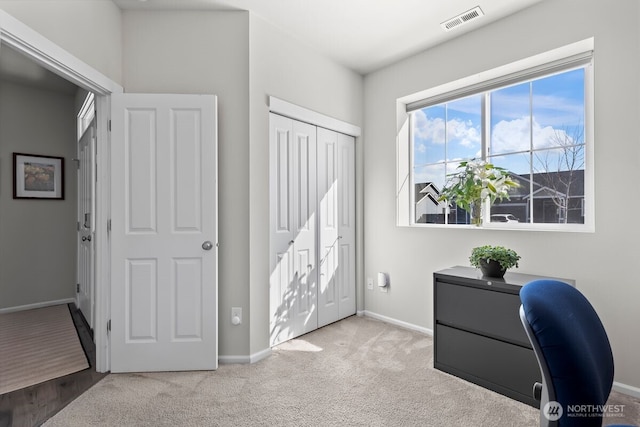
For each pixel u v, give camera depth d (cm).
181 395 204
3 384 218
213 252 238
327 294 332
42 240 395
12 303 377
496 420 180
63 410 188
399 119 335
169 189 235
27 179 385
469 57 277
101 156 238
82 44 204
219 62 250
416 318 318
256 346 256
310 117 304
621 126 205
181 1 238
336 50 310
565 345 77
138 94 232
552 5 232
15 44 167
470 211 267
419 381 222
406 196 338
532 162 262
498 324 208
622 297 205
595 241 215
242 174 252
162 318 235
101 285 237
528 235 244
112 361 232
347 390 210
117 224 232
